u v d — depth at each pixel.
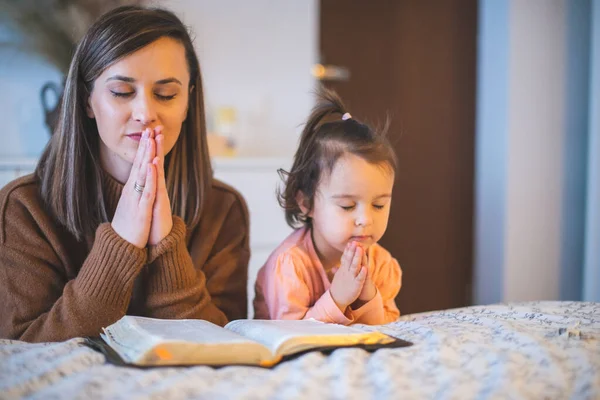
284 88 2.93
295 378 0.68
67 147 1.05
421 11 3.07
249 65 2.88
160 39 1.00
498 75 2.93
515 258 2.87
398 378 0.68
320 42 2.96
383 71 3.04
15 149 2.59
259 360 0.74
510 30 2.82
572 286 2.91
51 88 2.41
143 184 0.96
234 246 1.22
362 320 1.08
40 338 0.93
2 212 1.03
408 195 3.10
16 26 2.51
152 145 0.96
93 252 0.96
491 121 3.00
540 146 2.88
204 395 0.64
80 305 0.94
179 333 0.78
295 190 1.15
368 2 3.01
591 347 0.79
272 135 2.92
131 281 0.96
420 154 3.10
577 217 2.91
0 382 0.67
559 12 2.86
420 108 3.09
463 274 3.20
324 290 1.14
